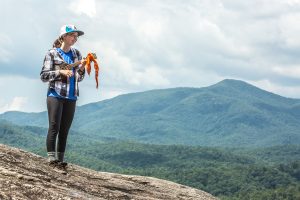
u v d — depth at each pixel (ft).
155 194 32.14
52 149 29.09
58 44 29.48
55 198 21.77
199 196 36.17
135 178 35.88
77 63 29.01
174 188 36.58
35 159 29.40
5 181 21.59
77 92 29.68
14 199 20.02
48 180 24.98
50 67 28.99
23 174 24.07
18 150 30.27
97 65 28.71
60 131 30.22
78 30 29.14
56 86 28.89
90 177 30.66
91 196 24.72
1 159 25.79
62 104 29.27
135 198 28.35
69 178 27.76
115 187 29.96
